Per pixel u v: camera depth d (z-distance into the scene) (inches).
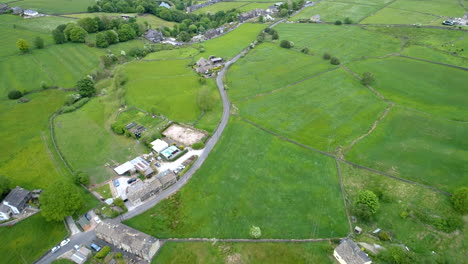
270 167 3673.7
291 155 3858.3
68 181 3464.6
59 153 3983.8
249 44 7869.1
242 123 4537.4
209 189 3366.1
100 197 3277.6
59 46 7396.7
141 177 3575.3
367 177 3484.3
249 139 4175.7
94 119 4788.4
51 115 4857.3
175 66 6742.1
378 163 3683.6
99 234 2780.5
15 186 3378.4
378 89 5378.9
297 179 3486.7
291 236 2824.8
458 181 3344.0
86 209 3127.5
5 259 2635.3
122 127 4397.1
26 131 4419.3
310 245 2733.8
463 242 2711.6
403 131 4239.7
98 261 2613.2
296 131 4323.3
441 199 3142.2
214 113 4847.4
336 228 2888.8
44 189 3348.9
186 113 4886.8
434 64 6107.3
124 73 6186.0
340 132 4261.8
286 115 4717.0
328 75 5959.6
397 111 4677.7
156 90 5659.5
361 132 4252.0
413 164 3641.7
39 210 3078.2
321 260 2598.4
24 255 2669.8
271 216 3038.9
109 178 3572.8
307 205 3152.1
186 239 2812.5
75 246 2723.9
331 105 4933.6
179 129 4485.7
